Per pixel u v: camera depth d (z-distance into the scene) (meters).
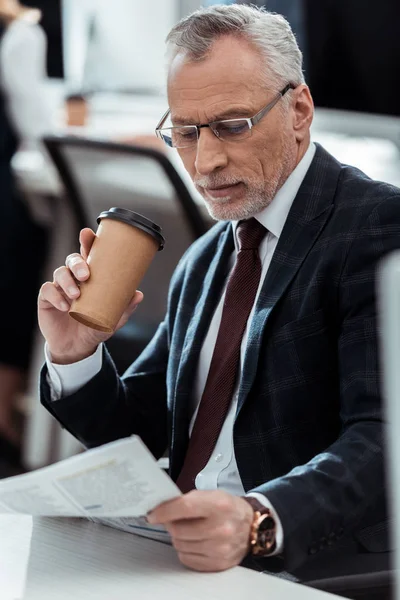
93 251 1.85
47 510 1.60
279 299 1.97
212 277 2.19
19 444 4.93
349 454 1.73
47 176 4.41
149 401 2.29
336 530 1.67
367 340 1.88
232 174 2.00
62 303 1.96
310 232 2.00
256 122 1.98
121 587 1.49
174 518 1.53
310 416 1.96
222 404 2.06
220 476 2.04
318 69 4.14
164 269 3.60
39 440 4.47
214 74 1.98
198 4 5.16
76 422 2.12
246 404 1.98
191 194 3.66
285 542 1.60
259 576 1.53
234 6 2.04
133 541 1.69
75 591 1.48
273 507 1.60
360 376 1.85
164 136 2.09
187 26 2.03
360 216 1.97
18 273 4.84
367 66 4.02
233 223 2.16
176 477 2.15
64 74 5.51
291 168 2.08
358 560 1.76
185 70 2.01
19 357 5.04
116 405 2.16
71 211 3.81
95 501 1.54
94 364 2.09
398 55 3.93
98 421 2.14
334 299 1.95
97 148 3.51
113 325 1.85
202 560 1.54
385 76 3.98
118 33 5.26
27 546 1.66
